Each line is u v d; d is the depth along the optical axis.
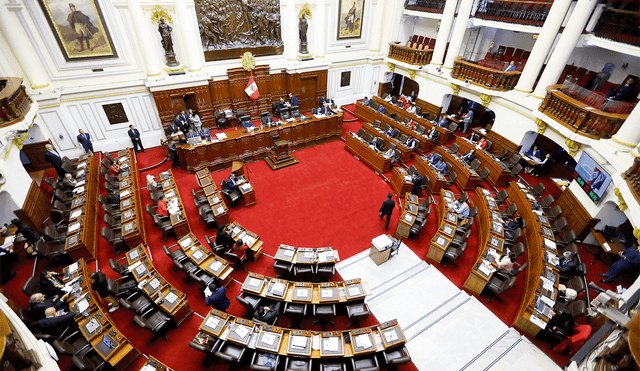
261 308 7.43
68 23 12.95
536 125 13.75
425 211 12.05
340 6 19.05
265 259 10.37
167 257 10.30
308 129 17.02
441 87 18.62
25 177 10.80
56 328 6.76
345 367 6.65
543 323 7.66
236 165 13.78
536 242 10.17
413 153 16.84
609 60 13.71
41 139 13.62
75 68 13.81
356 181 14.65
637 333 3.45
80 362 6.19
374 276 9.80
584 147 11.30
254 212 12.45
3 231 9.80
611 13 11.68
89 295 7.75
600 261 10.57
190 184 13.98
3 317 3.86
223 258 10.04
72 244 9.30
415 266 10.27
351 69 21.72
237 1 15.84
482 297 9.23
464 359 7.58
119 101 15.15
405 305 8.88
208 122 17.88
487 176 13.91
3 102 10.09
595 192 10.48
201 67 16.48
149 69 15.12
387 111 20.62
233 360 6.47
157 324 7.57
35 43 12.65
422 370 7.31
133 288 8.40
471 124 20.25
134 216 10.55
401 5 20.36
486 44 18.83
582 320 8.34
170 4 14.59
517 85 14.55
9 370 3.52
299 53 19.17
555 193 14.19
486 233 10.70
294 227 11.73
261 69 17.83
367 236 11.48
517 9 14.52
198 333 7.44
